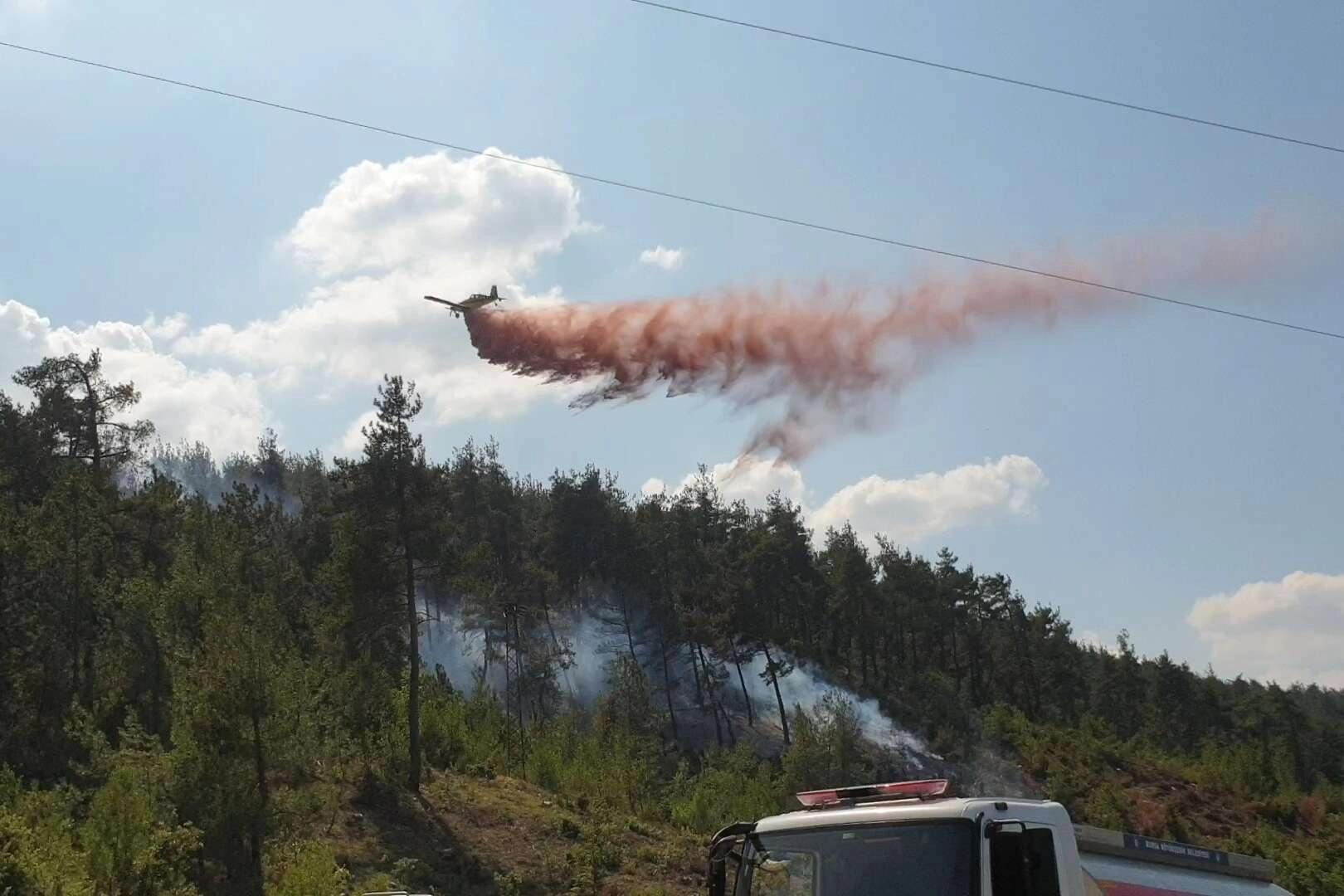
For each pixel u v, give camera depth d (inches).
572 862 1628.9
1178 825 2568.9
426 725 2069.4
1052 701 4200.3
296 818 1364.4
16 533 1765.5
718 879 389.4
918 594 4222.4
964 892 327.0
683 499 4212.6
